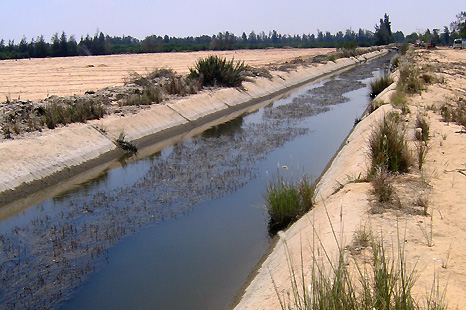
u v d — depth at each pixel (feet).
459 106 52.65
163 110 59.77
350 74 135.03
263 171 39.52
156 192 34.86
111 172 41.06
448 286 15.05
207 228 28.25
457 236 19.12
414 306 12.91
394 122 37.45
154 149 49.03
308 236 22.04
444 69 99.86
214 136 54.65
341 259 13.50
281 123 61.31
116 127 50.14
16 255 25.11
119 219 29.84
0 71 123.54
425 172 28.50
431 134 38.60
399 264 16.55
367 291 12.84
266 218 29.55
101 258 24.67
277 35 513.04
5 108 48.75
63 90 78.18
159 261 24.21
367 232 19.74
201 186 35.94
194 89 73.67
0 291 21.53
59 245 26.21
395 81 82.74
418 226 20.20
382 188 24.16
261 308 17.20
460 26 308.40
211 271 23.06
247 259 24.23
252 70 103.55
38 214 31.19
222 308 19.76
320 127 58.03
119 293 21.26
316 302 12.48
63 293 21.38
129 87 71.82
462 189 25.09
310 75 125.39
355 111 69.56
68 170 39.70
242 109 75.46
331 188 30.45
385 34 356.79
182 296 20.90
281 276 19.15
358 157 33.94
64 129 45.47
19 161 36.83
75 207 32.27
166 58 181.37
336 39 549.54
